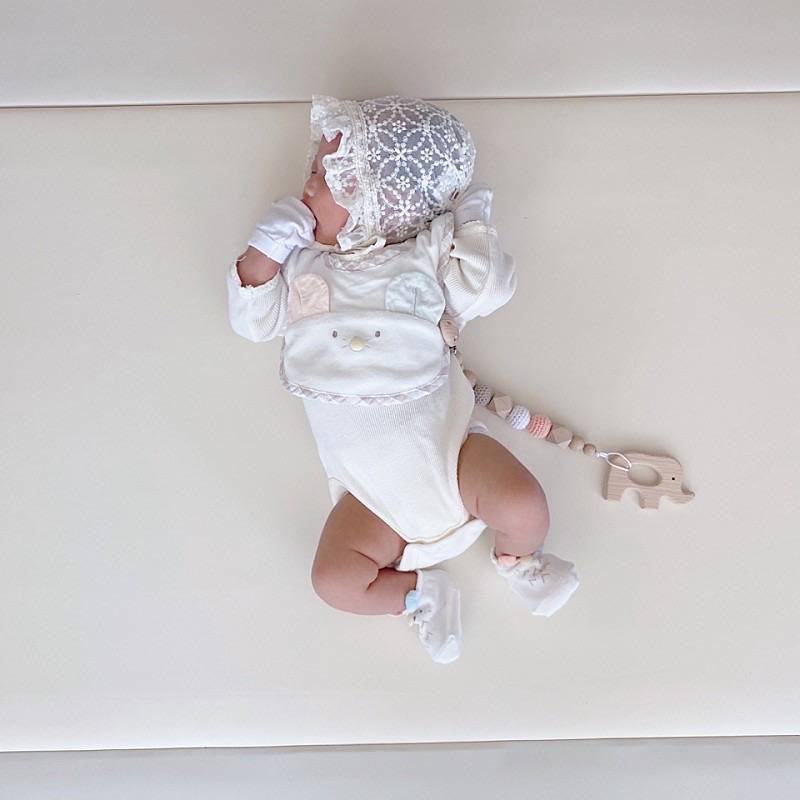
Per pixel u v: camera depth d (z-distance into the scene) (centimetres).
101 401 139
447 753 129
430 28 147
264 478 137
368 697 131
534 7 147
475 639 132
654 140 145
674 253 143
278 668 132
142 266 142
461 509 123
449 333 123
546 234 142
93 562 135
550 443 138
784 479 137
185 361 140
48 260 143
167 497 137
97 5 147
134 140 145
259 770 129
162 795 128
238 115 145
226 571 135
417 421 119
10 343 141
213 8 147
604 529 136
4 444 138
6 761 129
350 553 122
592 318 141
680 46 147
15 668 132
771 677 132
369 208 120
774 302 142
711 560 135
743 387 140
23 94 146
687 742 130
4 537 136
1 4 148
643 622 133
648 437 138
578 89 146
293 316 121
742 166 145
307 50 146
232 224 143
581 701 131
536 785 128
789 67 147
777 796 127
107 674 132
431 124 121
